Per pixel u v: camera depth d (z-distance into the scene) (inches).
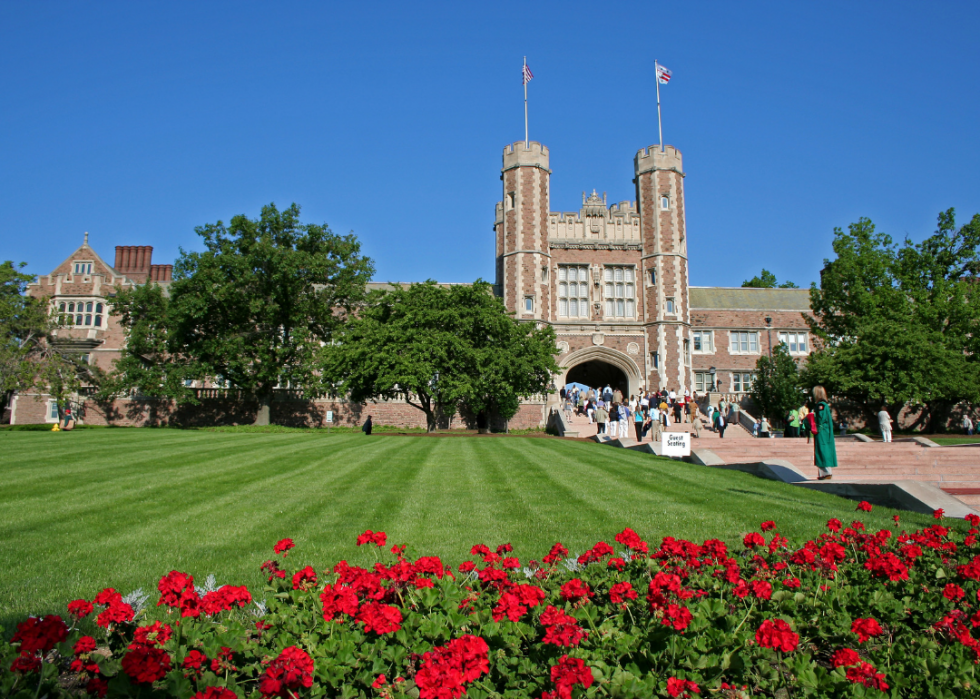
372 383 1146.0
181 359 1435.8
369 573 169.3
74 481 429.1
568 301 1520.7
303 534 287.7
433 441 863.7
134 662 122.8
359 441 836.6
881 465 585.6
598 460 611.8
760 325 1724.9
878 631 152.3
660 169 1537.9
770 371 1481.3
